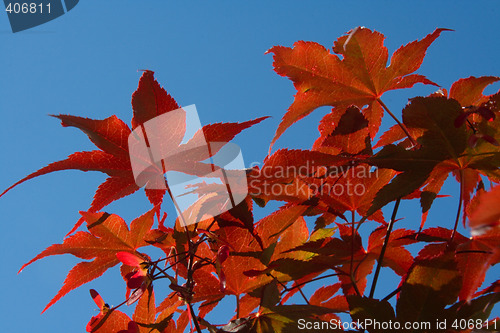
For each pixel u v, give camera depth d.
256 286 1.25
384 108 1.37
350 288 1.26
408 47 1.38
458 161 1.13
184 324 1.29
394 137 1.46
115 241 1.31
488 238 1.11
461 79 1.34
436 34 1.34
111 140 1.13
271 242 1.24
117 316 1.25
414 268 1.03
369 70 1.40
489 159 1.11
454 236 1.18
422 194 1.18
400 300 1.01
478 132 1.10
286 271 1.18
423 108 1.10
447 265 1.01
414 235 1.19
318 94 1.42
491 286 1.06
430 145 1.11
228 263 1.25
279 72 1.41
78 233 1.29
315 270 1.18
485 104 1.11
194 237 1.20
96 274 1.32
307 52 1.40
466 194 1.20
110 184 1.13
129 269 1.33
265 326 1.03
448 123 1.09
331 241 1.17
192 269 1.17
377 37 1.38
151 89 1.13
